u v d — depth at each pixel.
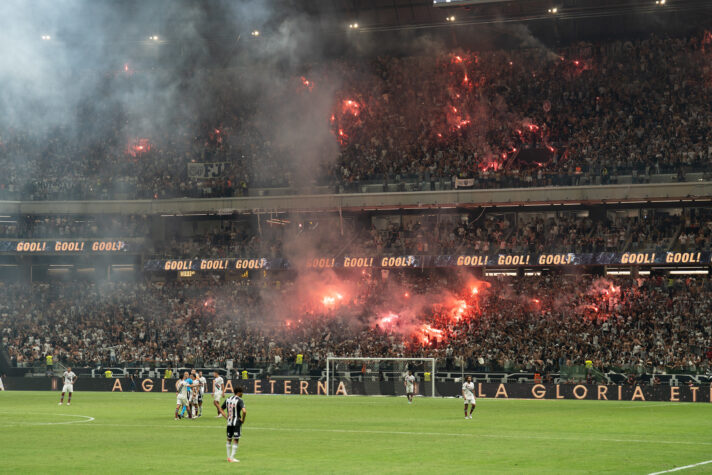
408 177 188.25
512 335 167.75
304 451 63.97
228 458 57.34
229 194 198.50
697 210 178.62
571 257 173.75
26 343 183.12
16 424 90.38
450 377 158.00
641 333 160.12
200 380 100.69
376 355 169.62
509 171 184.88
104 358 177.75
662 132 186.12
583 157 187.38
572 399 141.75
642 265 178.50
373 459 58.72
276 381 162.00
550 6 199.62
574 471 52.19
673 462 56.69
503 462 56.88
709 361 145.88
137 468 53.84
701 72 195.88
